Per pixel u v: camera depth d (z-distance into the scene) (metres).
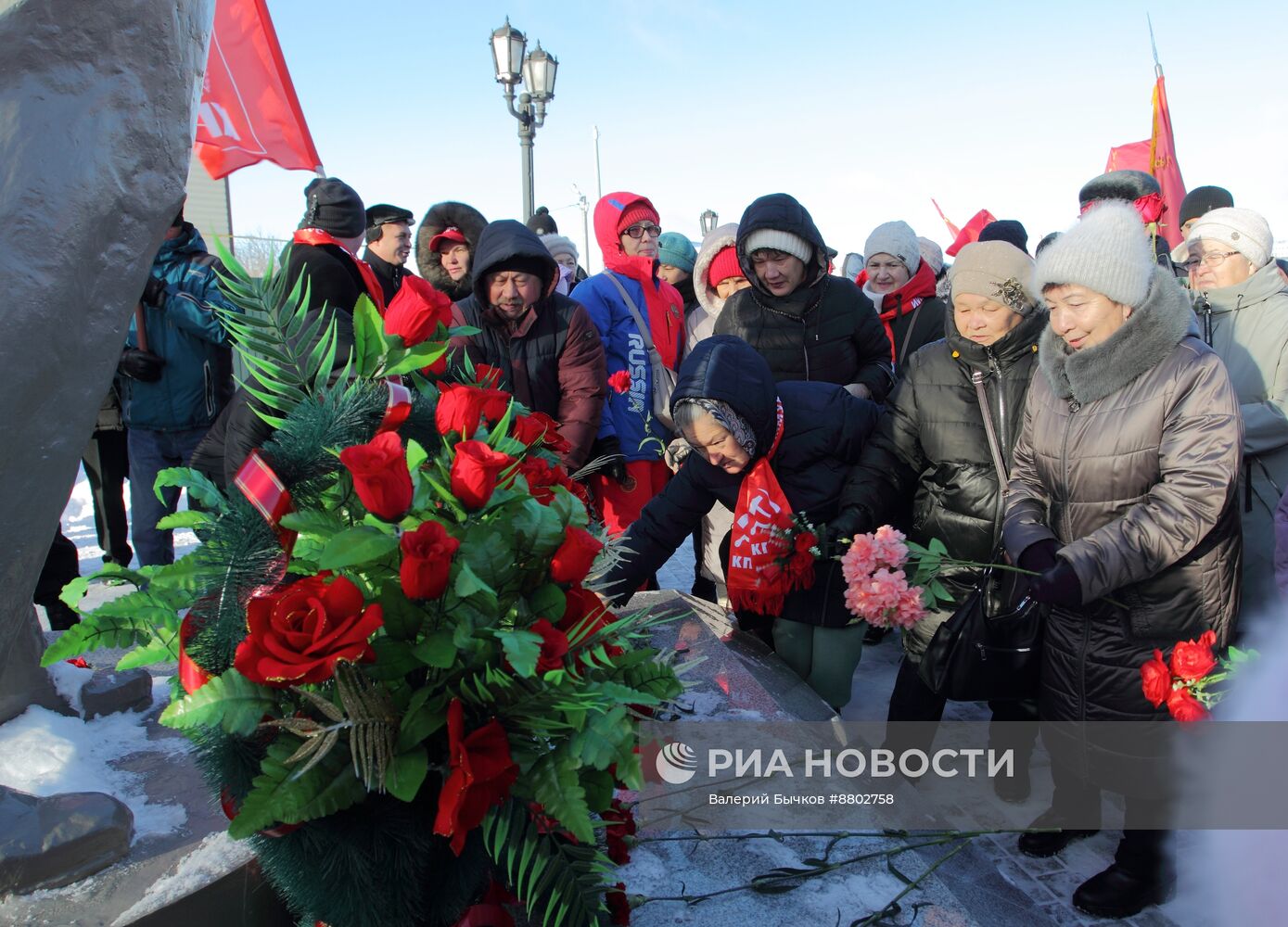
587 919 1.03
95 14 0.77
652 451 3.71
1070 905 2.24
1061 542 2.15
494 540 0.97
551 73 7.99
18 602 0.82
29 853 1.20
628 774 0.94
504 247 2.95
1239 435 1.88
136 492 3.91
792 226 3.15
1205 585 1.96
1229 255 3.03
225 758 0.97
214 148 3.73
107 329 0.81
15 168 0.73
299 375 1.17
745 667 2.17
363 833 0.96
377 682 0.92
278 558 0.96
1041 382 2.23
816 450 2.56
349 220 3.06
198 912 1.12
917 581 2.20
